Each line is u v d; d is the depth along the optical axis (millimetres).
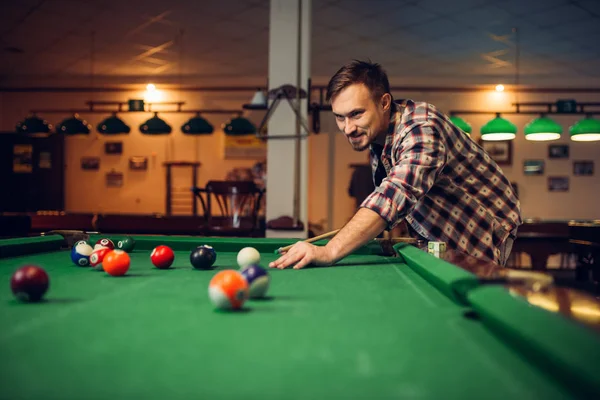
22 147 9828
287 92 4266
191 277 1586
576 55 7359
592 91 8688
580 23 6004
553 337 693
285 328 945
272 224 4207
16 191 9805
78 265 1817
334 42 6855
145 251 2361
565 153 9023
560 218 9008
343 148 9430
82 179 9891
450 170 2072
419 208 2184
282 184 4352
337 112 1913
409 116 1879
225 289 1066
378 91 1884
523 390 633
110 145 9828
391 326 963
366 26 6199
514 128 5984
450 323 988
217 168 9656
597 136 5969
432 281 1357
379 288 1380
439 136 1823
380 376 683
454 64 7941
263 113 9430
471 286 1057
